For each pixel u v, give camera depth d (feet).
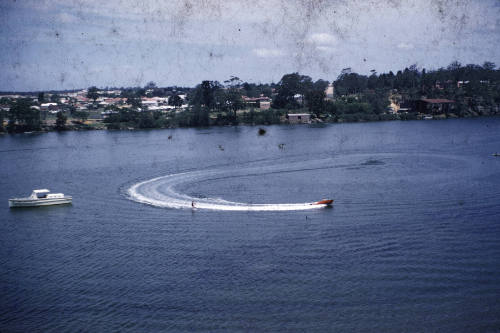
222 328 141.59
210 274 176.65
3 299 163.02
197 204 269.03
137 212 257.96
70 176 361.92
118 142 567.18
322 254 191.21
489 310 146.61
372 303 152.35
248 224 231.71
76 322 147.95
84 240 217.36
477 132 582.76
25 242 216.95
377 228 219.41
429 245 196.85
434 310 147.43
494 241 199.00
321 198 276.00
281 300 156.04
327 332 138.10
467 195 272.72
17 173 379.35
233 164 390.83
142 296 162.20
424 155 419.74
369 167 370.32
